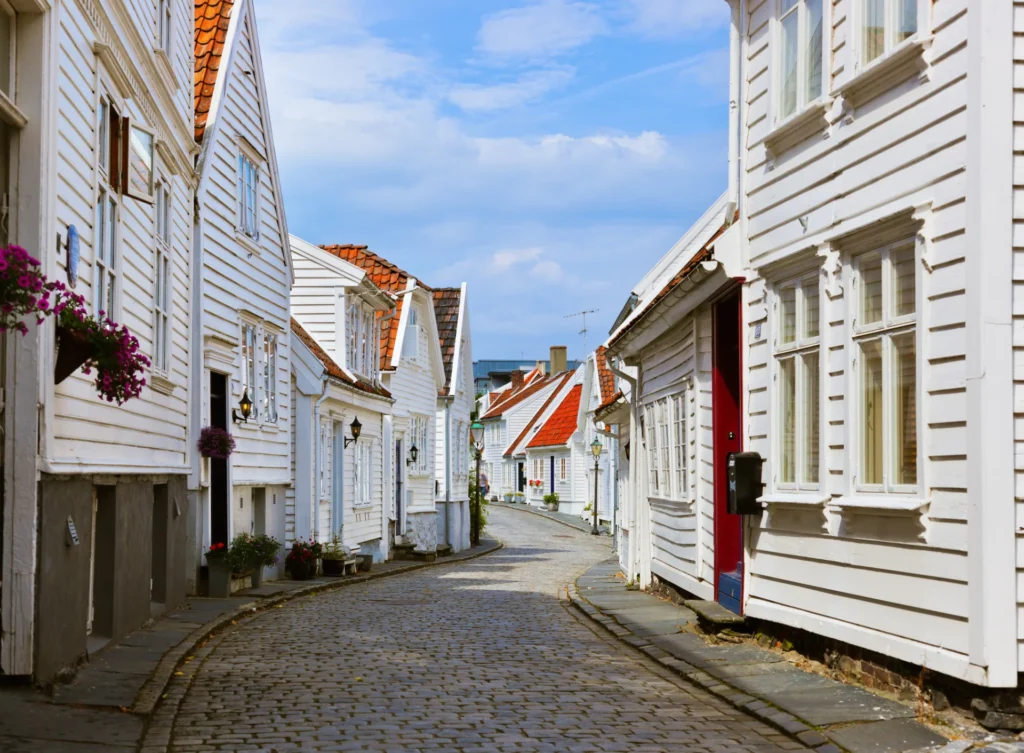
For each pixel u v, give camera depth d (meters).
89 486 9.94
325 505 24.61
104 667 9.84
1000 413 7.68
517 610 16.94
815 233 10.14
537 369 98.19
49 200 8.67
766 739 7.74
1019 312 7.73
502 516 65.94
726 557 13.80
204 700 9.08
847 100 9.55
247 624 14.60
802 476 10.50
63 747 6.96
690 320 15.18
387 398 30.23
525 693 9.48
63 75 9.16
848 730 7.69
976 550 7.68
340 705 8.86
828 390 9.82
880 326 9.04
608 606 16.47
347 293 27.38
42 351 8.44
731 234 11.95
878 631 8.99
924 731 7.60
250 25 20.30
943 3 8.27
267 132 21.20
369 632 13.80
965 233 7.92
